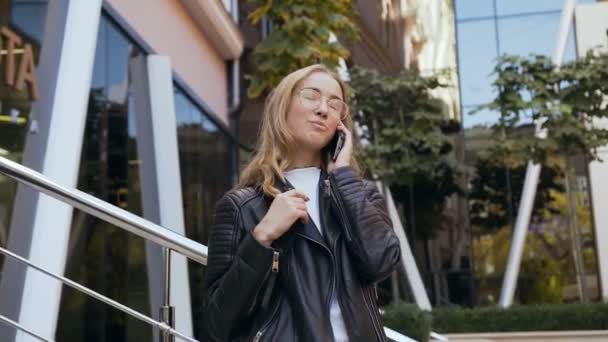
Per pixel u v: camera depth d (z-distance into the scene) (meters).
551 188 12.72
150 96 7.12
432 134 9.84
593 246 12.45
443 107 12.98
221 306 1.28
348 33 5.81
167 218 6.86
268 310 1.30
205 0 8.72
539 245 12.62
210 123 10.29
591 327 9.23
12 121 4.21
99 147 5.98
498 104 8.90
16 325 1.83
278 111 1.46
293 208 1.28
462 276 12.75
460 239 12.83
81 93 4.50
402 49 12.92
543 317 9.41
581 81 8.71
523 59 8.84
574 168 12.69
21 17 4.54
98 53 5.98
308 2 5.37
